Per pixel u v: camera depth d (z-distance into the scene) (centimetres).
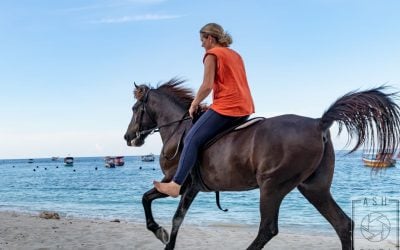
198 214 1727
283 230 1214
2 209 2098
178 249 809
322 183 443
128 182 4575
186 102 535
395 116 423
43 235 932
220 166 454
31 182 5172
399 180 3497
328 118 423
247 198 2362
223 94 462
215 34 479
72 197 2917
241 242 883
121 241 858
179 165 465
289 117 442
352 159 8706
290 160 419
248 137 442
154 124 554
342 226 451
